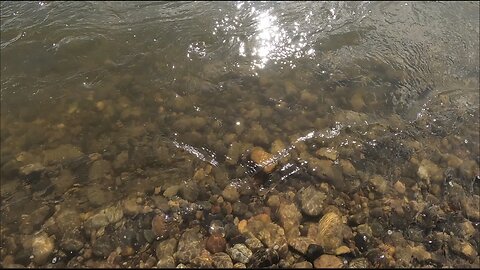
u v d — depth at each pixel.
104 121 1.02
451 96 1.15
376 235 0.86
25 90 1.07
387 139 1.04
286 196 0.91
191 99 1.08
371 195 0.93
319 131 1.04
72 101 1.06
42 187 0.89
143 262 0.78
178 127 1.02
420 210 0.91
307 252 0.81
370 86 1.15
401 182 0.96
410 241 0.85
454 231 0.88
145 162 0.95
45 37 1.20
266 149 0.99
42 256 0.78
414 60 1.24
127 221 0.84
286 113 1.07
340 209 0.90
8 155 0.94
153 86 1.11
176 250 0.80
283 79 1.16
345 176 0.96
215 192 0.90
